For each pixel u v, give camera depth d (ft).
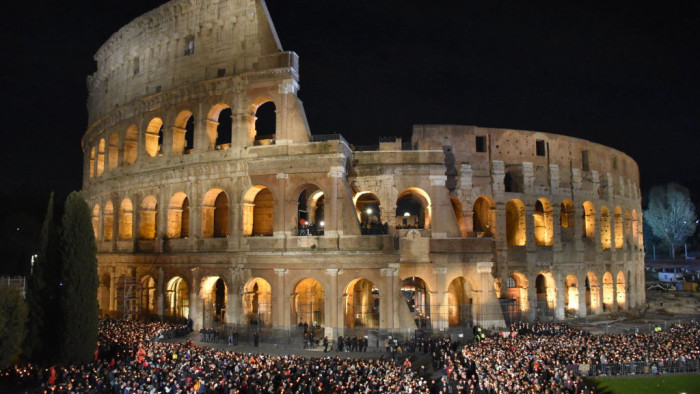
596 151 290.35
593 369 153.58
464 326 222.07
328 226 198.49
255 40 215.72
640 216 341.21
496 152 250.98
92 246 163.73
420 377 139.03
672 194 531.91
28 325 154.81
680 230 517.96
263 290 237.04
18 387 135.03
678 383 149.59
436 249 212.84
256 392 116.88
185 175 220.84
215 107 221.05
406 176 217.56
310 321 230.68
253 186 208.23
